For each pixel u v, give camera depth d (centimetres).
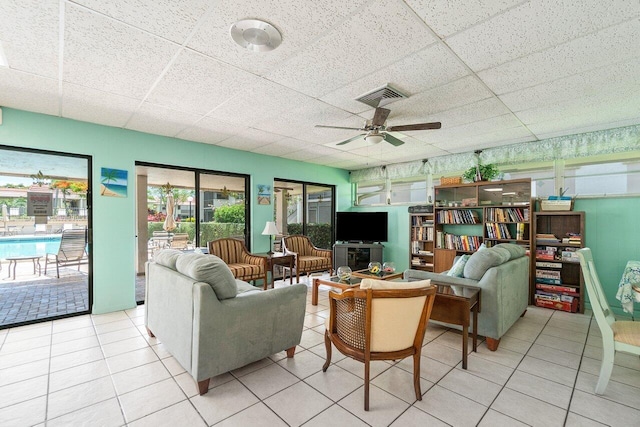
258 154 538
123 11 167
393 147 482
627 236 375
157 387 212
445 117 338
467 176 478
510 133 398
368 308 187
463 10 165
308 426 174
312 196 650
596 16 168
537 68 229
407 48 204
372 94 279
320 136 425
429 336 309
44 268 377
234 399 199
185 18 173
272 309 238
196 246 471
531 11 165
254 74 243
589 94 275
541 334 312
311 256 557
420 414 185
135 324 335
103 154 373
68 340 291
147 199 521
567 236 404
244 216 532
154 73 242
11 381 219
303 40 195
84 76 247
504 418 181
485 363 251
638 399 201
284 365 246
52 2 158
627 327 214
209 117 347
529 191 425
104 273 374
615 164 388
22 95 285
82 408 189
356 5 161
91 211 368
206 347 202
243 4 161
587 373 234
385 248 636
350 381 222
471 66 227
